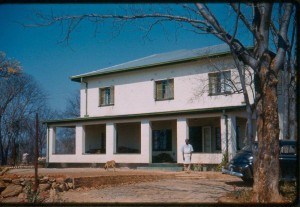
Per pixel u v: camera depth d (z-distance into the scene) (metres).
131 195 11.53
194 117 20.91
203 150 22.98
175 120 23.08
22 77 31.95
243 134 22.08
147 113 22.45
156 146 25.23
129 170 20.34
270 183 9.09
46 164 26.48
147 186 13.96
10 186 12.03
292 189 10.73
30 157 31.19
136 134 26.38
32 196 10.56
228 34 10.28
